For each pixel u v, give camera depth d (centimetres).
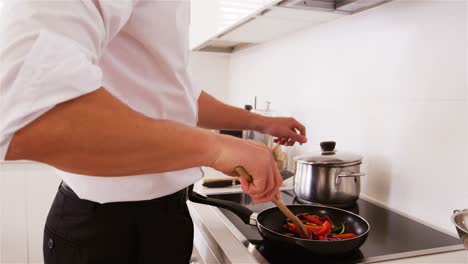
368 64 108
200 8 175
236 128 104
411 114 95
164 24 60
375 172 107
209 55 222
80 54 41
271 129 104
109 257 67
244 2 114
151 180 66
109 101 42
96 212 66
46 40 39
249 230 84
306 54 141
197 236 95
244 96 206
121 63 60
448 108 85
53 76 38
